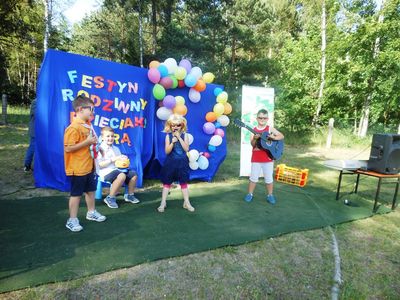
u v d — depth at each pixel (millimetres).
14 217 3613
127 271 2684
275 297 2527
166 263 2859
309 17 19000
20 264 2645
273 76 17719
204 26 16844
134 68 5246
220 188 5566
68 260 2756
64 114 4613
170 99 5254
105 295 2361
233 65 17172
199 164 5750
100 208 4113
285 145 12641
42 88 4559
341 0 14758
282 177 6430
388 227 4188
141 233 3418
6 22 14758
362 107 14211
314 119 14867
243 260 3047
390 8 12180
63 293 2336
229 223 3910
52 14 16203
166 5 19453
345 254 3344
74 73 4688
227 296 2475
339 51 13555
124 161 4227
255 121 6664
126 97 5152
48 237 3172
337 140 13211
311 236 3732
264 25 17266
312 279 2826
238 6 16312
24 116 13797
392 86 12172
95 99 4855
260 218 4164
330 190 6008
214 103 6062
